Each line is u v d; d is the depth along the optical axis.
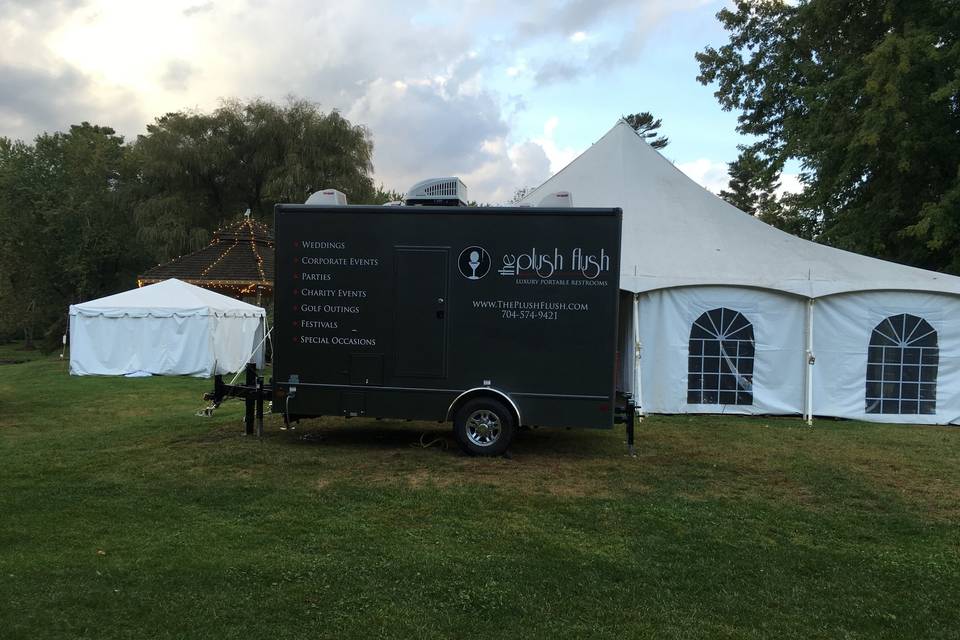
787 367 10.88
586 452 8.02
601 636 3.55
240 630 3.49
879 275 10.88
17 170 43.47
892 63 14.64
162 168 33.22
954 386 10.66
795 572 4.48
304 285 7.78
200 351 16.80
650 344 10.95
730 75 22.42
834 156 17.16
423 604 3.86
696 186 13.09
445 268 7.59
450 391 7.59
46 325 44.53
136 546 4.66
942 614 3.92
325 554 4.58
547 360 7.46
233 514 5.43
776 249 11.72
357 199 34.31
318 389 7.77
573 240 7.42
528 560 4.55
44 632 3.41
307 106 34.53
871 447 8.52
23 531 4.93
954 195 14.38
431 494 6.05
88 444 8.02
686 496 6.18
